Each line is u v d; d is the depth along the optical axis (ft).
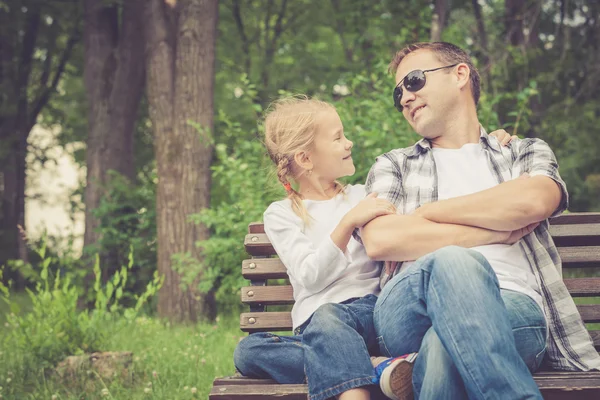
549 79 38.19
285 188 9.78
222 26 57.72
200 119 29.01
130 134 39.42
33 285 54.39
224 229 25.07
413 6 32.50
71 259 32.86
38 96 58.08
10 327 22.12
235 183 24.43
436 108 9.68
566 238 10.14
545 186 8.67
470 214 8.57
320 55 55.98
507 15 39.83
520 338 8.14
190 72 28.96
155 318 28.22
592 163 40.78
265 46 56.75
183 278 26.50
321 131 9.66
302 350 8.29
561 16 41.37
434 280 7.45
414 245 8.59
